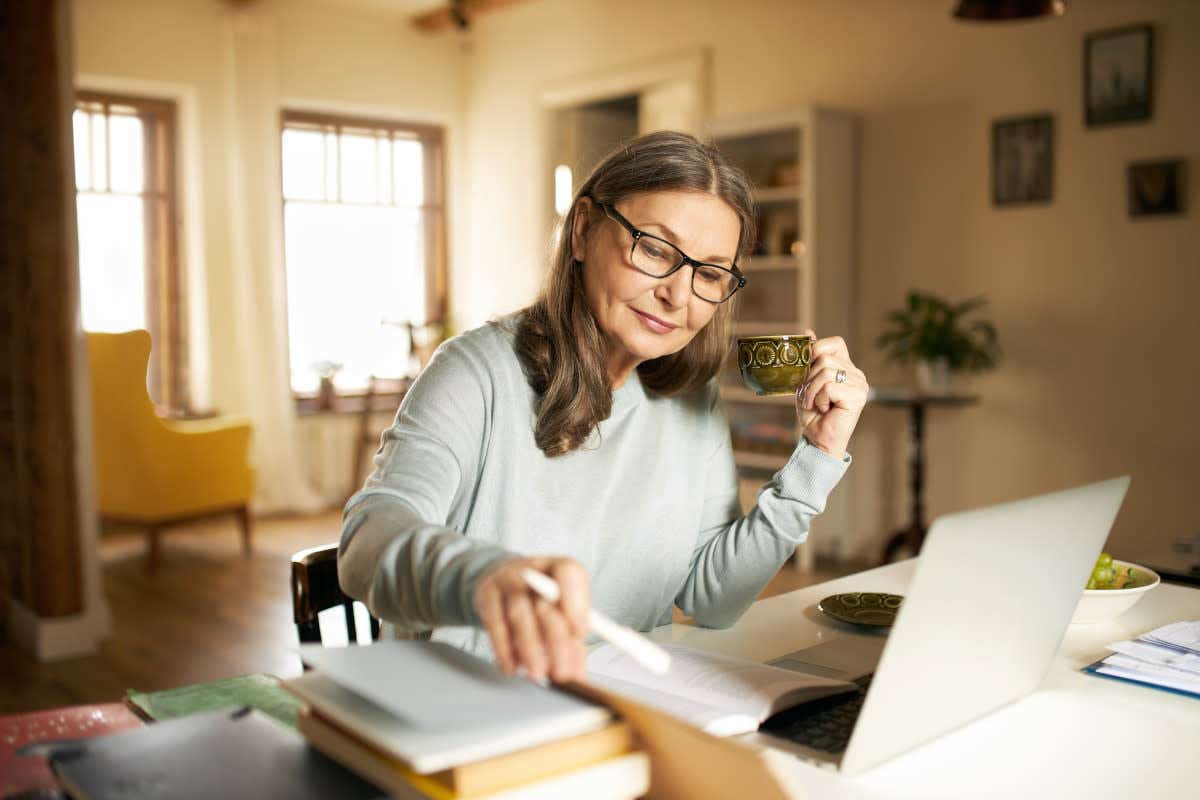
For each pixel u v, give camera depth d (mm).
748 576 1320
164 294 5984
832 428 1299
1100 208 4004
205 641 3670
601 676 1018
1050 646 1023
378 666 712
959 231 4465
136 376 4492
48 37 3387
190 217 6000
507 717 638
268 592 4359
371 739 625
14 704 3045
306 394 6512
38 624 3488
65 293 3480
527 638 670
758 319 5219
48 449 3469
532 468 1272
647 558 1362
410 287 7008
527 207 6688
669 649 1101
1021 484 4340
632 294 1177
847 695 1013
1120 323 3980
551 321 1273
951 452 4582
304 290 6508
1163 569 1897
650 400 1397
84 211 5699
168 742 715
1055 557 935
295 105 6398
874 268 4785
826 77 4902
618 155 1218
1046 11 2748
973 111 4379
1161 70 3803
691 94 5703
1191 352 3793
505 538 1258
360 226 6746
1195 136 3729
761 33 5164
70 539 3527
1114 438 4035
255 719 759
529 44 6559
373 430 6719
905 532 4398
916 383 4676
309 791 638
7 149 3475
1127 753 891
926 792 803
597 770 628
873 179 4754
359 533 953
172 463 4660
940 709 895
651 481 1361
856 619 1290
